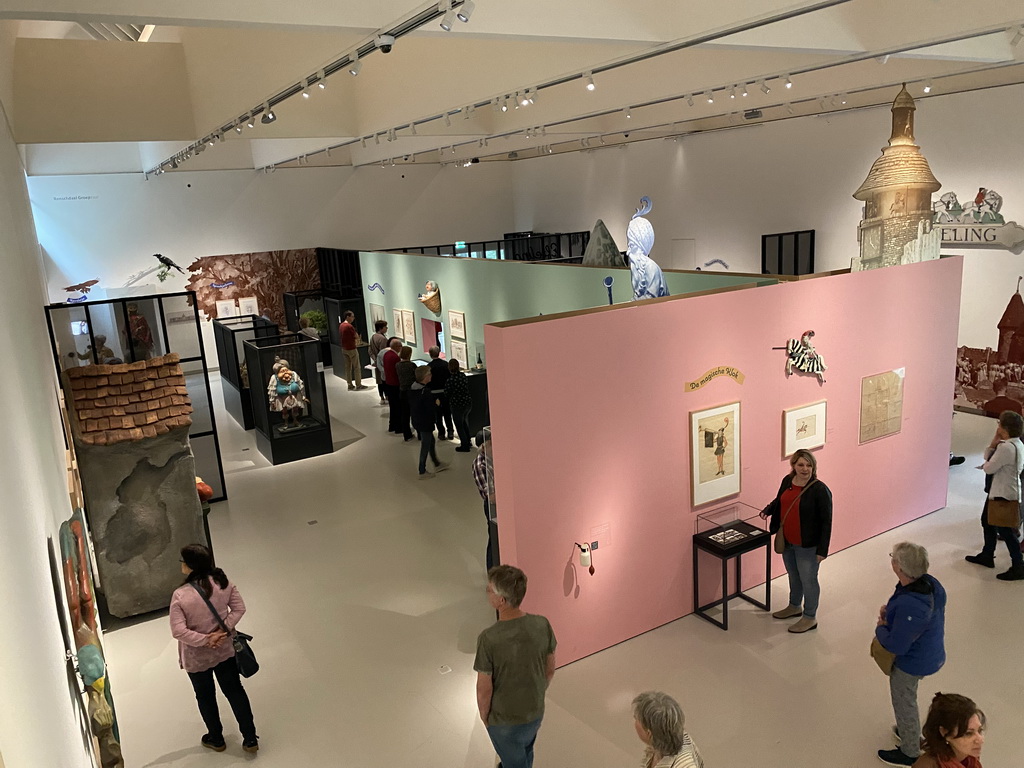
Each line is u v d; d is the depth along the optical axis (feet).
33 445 11.09
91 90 25.32
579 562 17.92
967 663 17.17
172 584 21.67
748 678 17.11
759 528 19.66
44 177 49.52
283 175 56.90
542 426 16.90
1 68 20.71
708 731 15.44
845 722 15.52
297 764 15.25
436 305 42.65
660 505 19.03
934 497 24.99
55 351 22.68
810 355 20.71
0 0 10.86
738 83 24.39
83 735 10.87
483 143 43.24
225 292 56.18
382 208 60.90
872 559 22.13
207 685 15.29
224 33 23.00
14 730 5.51
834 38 18.66
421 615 20.72
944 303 23.66
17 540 7.48
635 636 19.17
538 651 12.42
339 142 38.42
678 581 19.71
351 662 18.70
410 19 13.11
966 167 32.22
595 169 55.11
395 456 34.47
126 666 19.20
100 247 51.67
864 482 22.91
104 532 20.79
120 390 20.89
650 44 16.85
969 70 24.63
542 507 17.26
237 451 36.88
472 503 28.35
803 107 37.96
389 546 25.09
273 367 34.14
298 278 58.65
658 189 49.57
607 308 17.79
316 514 28.19
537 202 62.80
